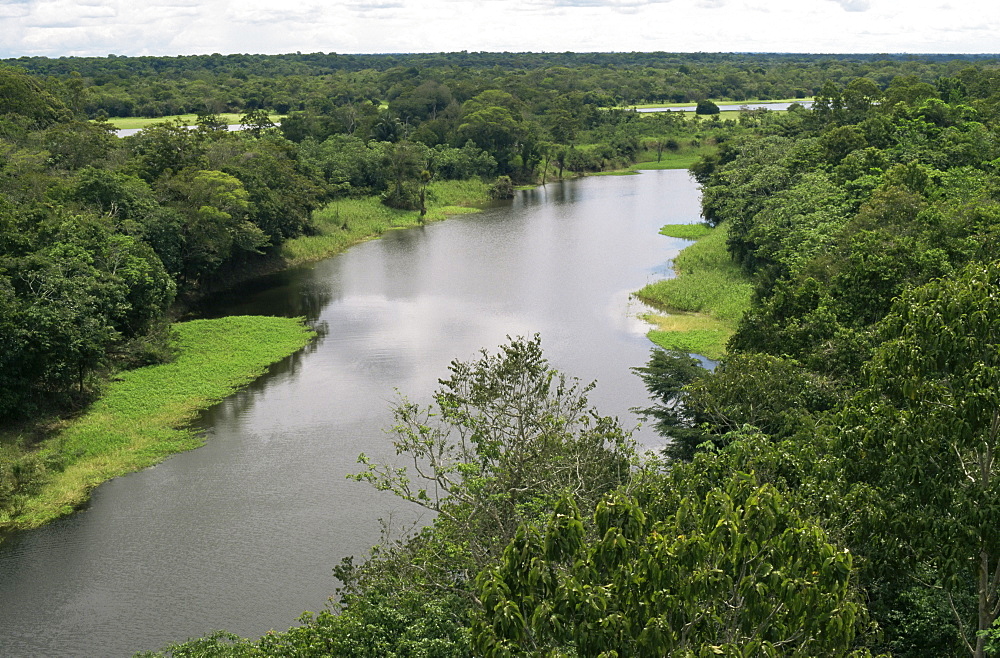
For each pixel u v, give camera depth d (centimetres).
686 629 1200
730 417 2977
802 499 1645
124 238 5294
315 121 13712
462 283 7206
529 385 2634
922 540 1530
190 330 5766
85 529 3322
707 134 16675
